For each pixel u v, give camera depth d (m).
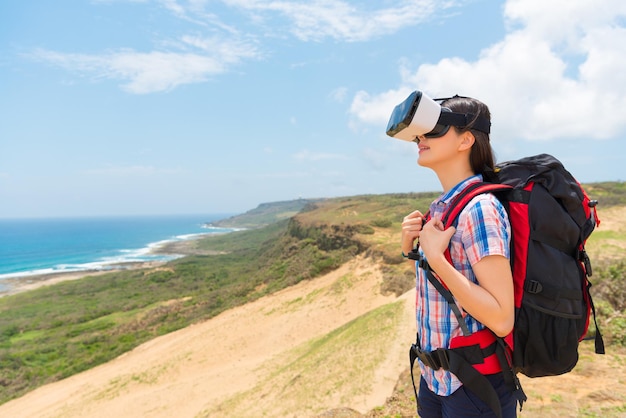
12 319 41.28
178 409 15.90
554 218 1.53
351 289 24.44
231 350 21.84
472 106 1.71
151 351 25.42
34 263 92.12
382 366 11.34
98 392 20.48
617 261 7.04
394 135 1.83
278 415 10.91
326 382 11.72
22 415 19.97
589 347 5.38
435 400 1.82
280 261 38.75
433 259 1.50
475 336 1.57
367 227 33.25
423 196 54.16
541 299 1.52
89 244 138.12
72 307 44.97
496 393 1.57
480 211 1.49
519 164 1.69
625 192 27.36
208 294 39.12
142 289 51.59
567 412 3.92
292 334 21.70
